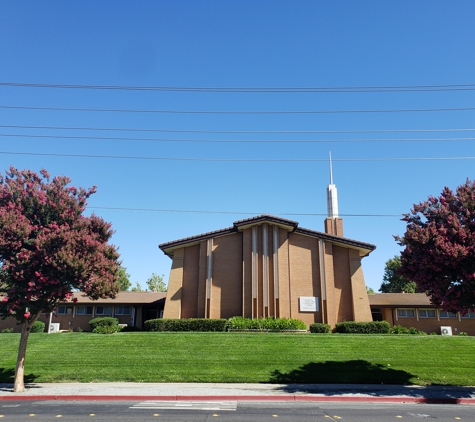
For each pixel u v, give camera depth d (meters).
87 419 10.76
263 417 11.13
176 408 12.63
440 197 16.95
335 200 43.31
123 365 19.70
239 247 33.00
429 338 24.41
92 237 17.08
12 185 16.72
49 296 16.48
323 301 31.11
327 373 18.52
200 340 23.91
